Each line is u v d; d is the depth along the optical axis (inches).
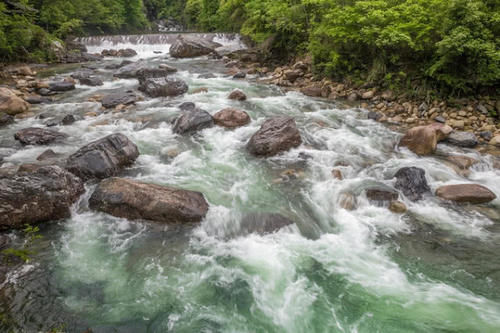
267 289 152.7
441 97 389.4
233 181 249.0
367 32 419.2
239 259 171.5
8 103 389.1
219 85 548.7
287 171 261.1
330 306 143.7
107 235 185.2
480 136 324.8
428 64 401.1
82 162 235.1
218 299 146.8
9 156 277.7
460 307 141.2
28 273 154.6
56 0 1050.1
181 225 193.3
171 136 330.6
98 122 365.7
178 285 153.6
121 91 514.0
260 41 786.2
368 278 159.3
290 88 538.6
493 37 332.5
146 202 193.5
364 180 249.3
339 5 504.4
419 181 232.4
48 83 521.3
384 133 344.2
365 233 193.8
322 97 480.7
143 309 139.8
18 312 133.0
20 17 768.9
